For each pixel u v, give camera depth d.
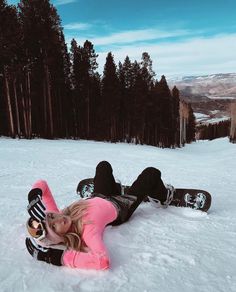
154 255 2.89
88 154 18.64
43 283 2.31
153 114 56.34
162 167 14.40
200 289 2.33
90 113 47.34
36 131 38.59
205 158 28.77
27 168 10.37
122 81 51.47
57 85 40.59
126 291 2.26
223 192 7.41
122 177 9.73
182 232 3.61
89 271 2.52
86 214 2.76
